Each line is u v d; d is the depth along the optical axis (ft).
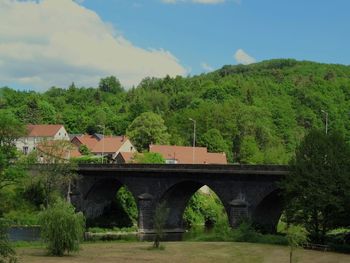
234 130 633.61
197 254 190.08
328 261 178.60
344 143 227.40
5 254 97.14
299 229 168.55
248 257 184.14
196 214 382.01
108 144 561.84
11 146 308.60
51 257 169.99
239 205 264.93
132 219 361.71
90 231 308.81
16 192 337.72
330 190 214.90
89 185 339.98
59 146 345.72
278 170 250.78
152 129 568.82
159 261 168.86
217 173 275.18
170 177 301.02
